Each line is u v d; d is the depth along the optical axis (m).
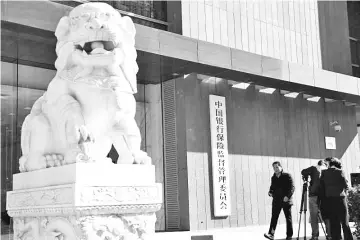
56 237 3.69
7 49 8.01
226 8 11.42
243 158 11.45
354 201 8.66
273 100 12.55
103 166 3.62
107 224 3.59
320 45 14.08
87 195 3.47
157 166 10.39
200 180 10.34
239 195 11.15
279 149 12.39
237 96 11.62
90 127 3.89
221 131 10.88
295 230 10.66
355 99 14.05
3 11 6.99
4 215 7.67
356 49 15.62
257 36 12.05
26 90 8.70
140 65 9.47
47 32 7.42
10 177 8.09
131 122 3.97
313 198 8.32
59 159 3.95
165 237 8.39
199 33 10.73
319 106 13.84
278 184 8.57
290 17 13.09
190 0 10.67
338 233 7.55
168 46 8.98
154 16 10.60
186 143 10.20
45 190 3.80
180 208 10.11
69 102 3.85
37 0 7.34
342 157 14.26
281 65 11.25
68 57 3.96
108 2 9.74
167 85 10.59
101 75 3.86
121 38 3.92
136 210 3.76
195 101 10.60
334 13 14.69
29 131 4.31
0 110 8.31
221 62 9.87
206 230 10.09
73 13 4.01
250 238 8.50
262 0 12.35
